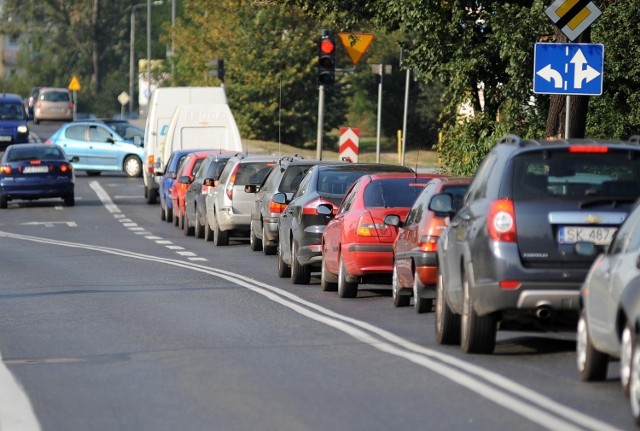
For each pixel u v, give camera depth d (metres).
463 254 30.22
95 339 34.53
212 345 32.91
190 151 92.06
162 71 188.25
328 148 170.38
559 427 21.73
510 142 30.33
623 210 28.78
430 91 157.12
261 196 67.00
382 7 71.00
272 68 161.75
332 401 24.66
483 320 29.95
